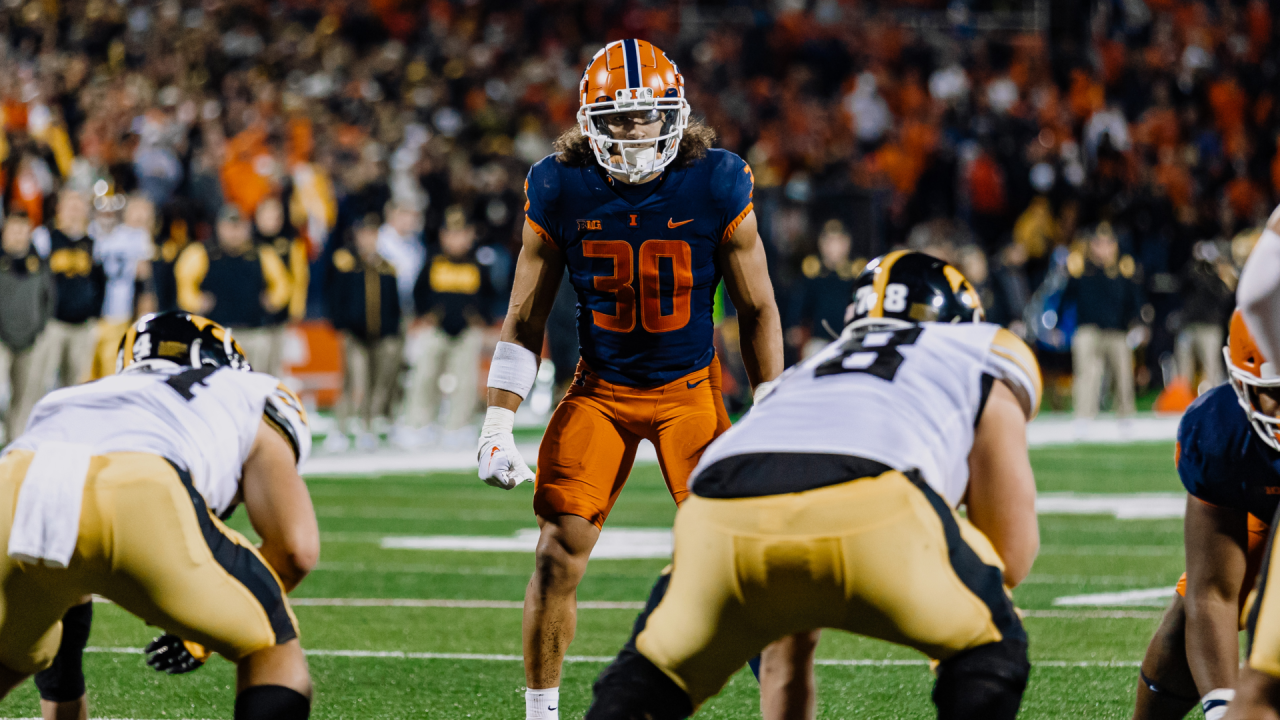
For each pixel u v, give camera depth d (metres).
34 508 9.95
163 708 15.46
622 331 13.74
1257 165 79.00
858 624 9.58
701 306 13.89
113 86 57.59
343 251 43.97
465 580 23.84
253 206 53.44
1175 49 83.19
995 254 65.62
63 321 38.88
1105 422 54.44
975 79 79.62
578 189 13.52
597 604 21.80
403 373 50.91
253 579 10.27
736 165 13.64
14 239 37.94
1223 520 11.03
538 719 13.86
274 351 42.12
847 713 15.29
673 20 80.62
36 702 15.69
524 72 72.50
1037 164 70.25
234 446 10.77
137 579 10.02
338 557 26.08
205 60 61.19
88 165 51.09
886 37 80.12
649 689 9.70
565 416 13.91
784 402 10.23
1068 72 80.12
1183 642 11.85
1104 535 28.84
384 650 18.48
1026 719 14.90
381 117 61.91
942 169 68.12
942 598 9.34
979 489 10.17
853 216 54.91
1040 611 21.09
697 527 9.71
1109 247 49.31
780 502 9.41
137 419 10.45
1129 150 74.19
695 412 13.89
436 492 35.50
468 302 45.31
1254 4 87.38
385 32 71.44
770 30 78.50
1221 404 10.77
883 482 9.41
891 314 10.83
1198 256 53.53
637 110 13.02
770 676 11.67
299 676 10.32
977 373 10.16
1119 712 15.20
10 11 60.47
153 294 40.34
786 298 55.00
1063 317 56.72
